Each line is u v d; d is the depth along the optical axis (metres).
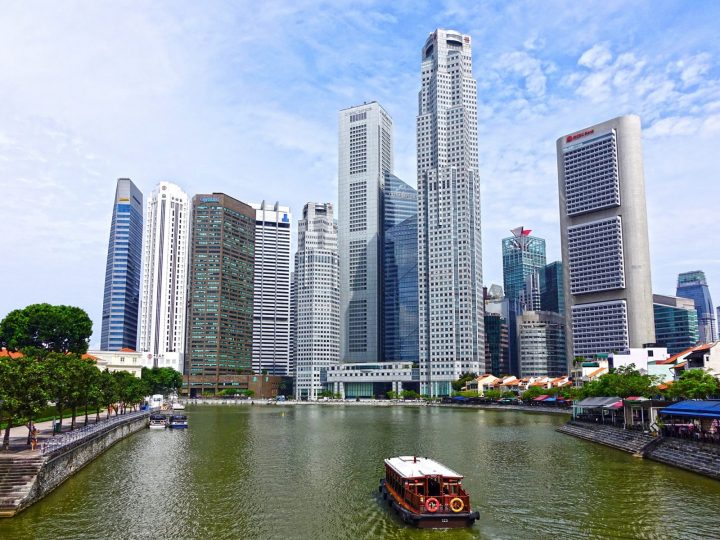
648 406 106.44
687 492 65.38
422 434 133.38
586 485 70.38
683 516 55.75
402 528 52.84
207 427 155.12
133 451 101.31
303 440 121.06
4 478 58.88
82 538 49.53
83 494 64.94
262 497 65.12
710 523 53.56
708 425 89.25
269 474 79.38
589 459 91.19
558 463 87.38
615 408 121.94
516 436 128.12
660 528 52.31
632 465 84.88
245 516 57.00
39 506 59.00
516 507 60.12
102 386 110.69
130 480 73.62
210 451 102.06
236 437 127.12
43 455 62.50
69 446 73.69
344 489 69.56
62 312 156.88
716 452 75.12
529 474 78.38
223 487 70.31
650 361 173.00
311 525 54.00
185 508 59.84
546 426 155.75
